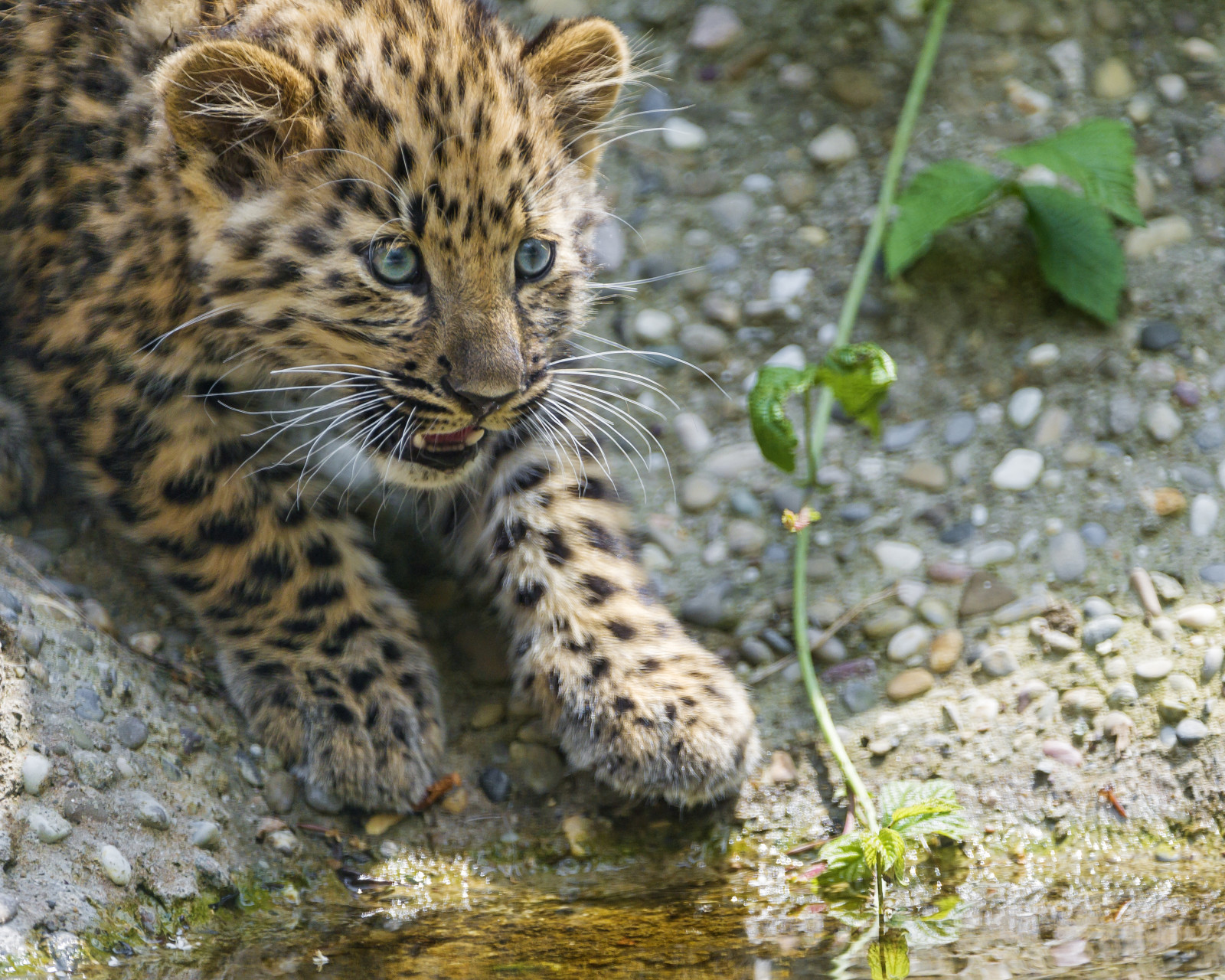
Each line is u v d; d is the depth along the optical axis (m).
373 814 6.50
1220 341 8.02
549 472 7.06
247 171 6.30
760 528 7.73
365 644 6.78
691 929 5.64
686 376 8.36
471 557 7.43
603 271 8.65
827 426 8.09
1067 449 7.73
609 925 5.72
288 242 6.20
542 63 6.73
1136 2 9.26
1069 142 8.09
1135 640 6.90
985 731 6.71
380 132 6.04
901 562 7.45
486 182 6.11
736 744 6.46
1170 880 6.00
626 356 8.42
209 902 5.80
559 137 6.78
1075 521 7.43
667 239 8.80
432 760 6.62
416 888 6.21
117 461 6.80
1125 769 6.50
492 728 6.93
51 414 6.92
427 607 7.48
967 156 8.81
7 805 5.51
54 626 6.31
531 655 6.73
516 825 6.54
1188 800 6.36
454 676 7.17
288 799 6.45
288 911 5.94
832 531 7.64
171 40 6.59
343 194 6.10
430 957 5.37
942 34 9.27
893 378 6.92
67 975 5.12
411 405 6.36
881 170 8.92
